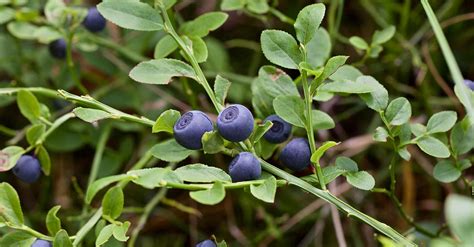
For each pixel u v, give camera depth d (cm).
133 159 37
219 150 25
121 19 26
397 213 37
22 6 36
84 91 34
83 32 35
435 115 27
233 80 37
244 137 25
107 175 36
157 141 36
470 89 28
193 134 24
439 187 37
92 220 27
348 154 37
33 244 26
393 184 28
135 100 37
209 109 37
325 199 25
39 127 29
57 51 35
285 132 27
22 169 29
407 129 27
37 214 37
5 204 26
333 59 25
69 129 36
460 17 37
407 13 37
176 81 37
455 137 27
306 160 26
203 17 28
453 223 20
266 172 26
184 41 27
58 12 33
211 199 23
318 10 25
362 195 37
